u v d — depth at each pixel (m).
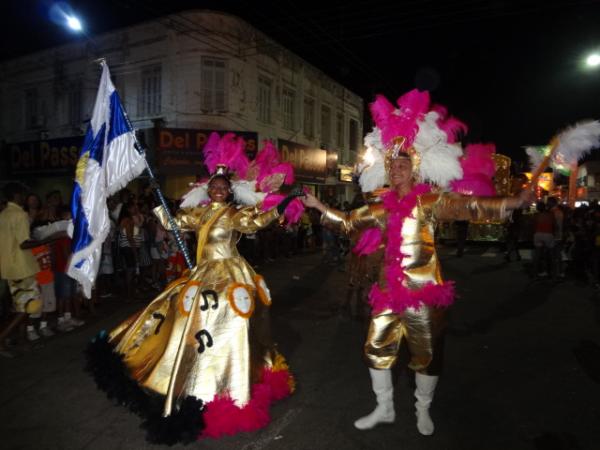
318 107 22.36
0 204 5.62
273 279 9.64
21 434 3.17
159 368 3.24
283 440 3.08
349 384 4.04
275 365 3.76
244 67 16.77
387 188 3.37
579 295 7.99
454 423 3.35
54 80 18.89
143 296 7.80
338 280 9.51
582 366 4.51
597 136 2.70
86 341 5.34
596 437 3.15
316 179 20.56
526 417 3.45
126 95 17.16
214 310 3.30
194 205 3.91
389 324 3.05
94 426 3.28
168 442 2.90
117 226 7.77
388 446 3.02
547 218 9.44
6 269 4.78
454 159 3.20
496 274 10.37
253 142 15.68
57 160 17.05
